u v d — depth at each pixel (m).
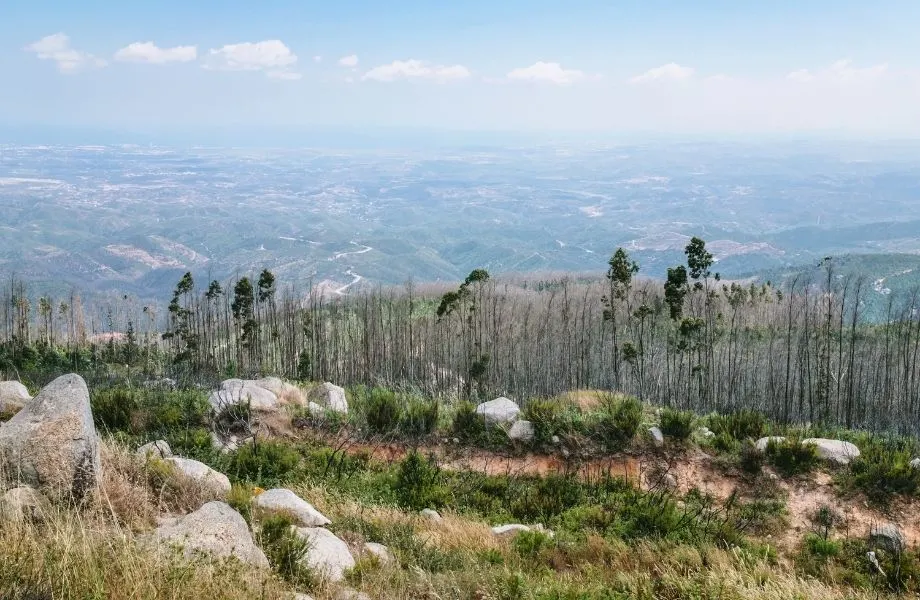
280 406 19.00
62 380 8.04
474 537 11.21
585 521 13.31
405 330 53.00
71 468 7.31
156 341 50.66
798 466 15.84
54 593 4.80
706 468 16.39
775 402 35.12
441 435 18.50
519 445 17.91
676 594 8.91
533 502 14.40
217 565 5.98
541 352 50.16
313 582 7.25
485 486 15.46
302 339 50.59
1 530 5.71
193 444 15.64
